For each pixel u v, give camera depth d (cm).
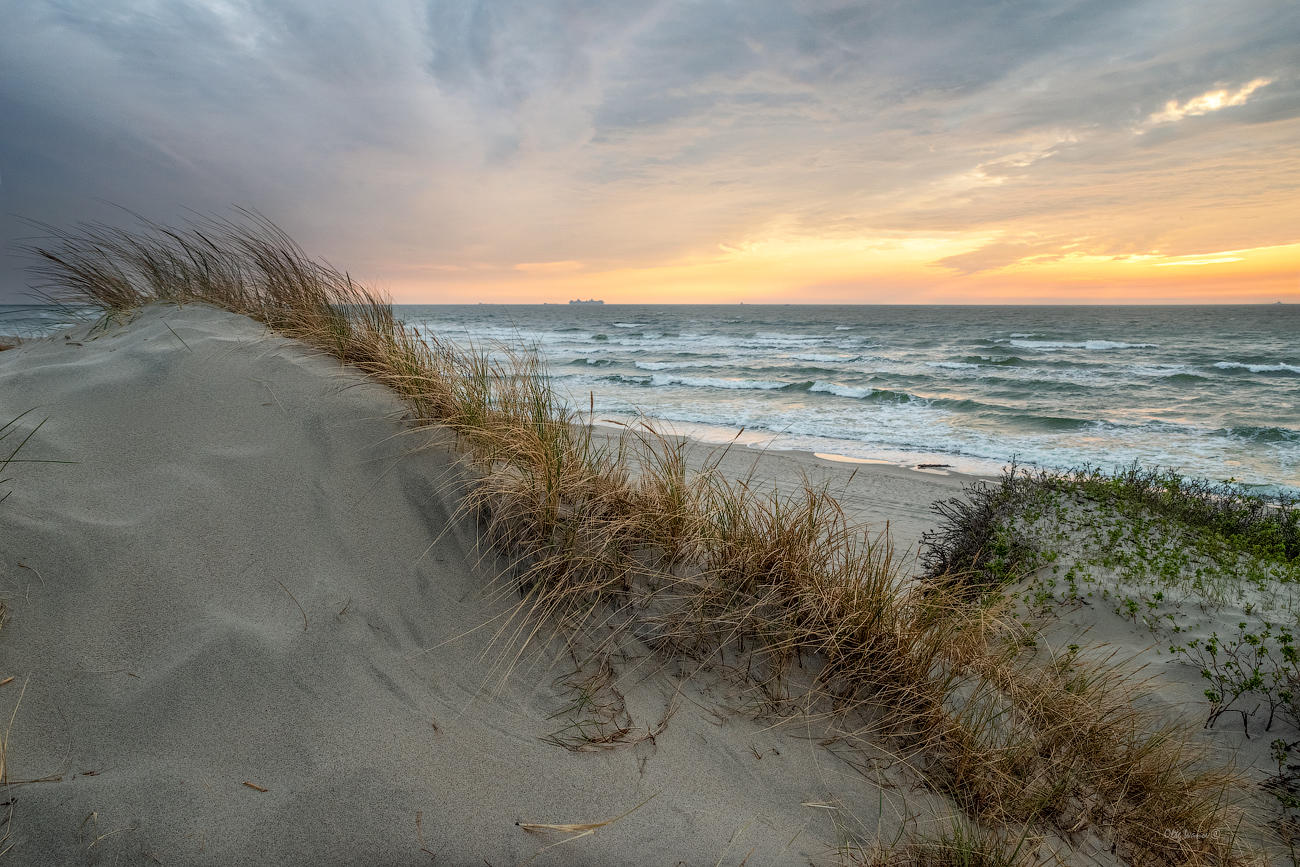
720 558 296
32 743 173
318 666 213
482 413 345
